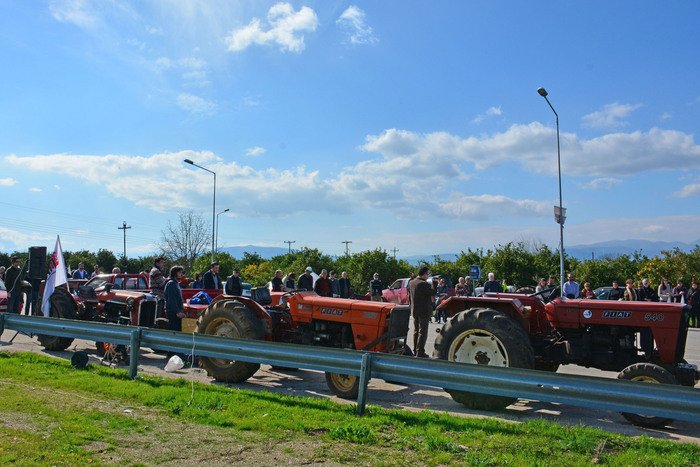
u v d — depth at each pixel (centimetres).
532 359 703
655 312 712
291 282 1523
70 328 881
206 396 655
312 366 671
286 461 459
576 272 3391
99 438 498
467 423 566
